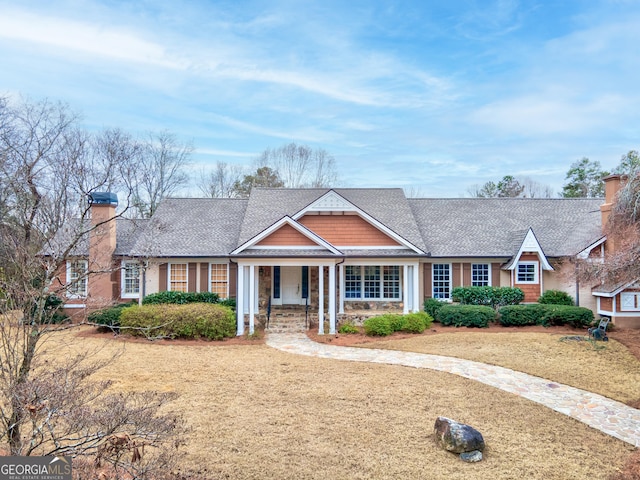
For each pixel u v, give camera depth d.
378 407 9.50
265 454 7.27
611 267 13.76
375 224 20.72
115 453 5.05
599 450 7.74
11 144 18.64
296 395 10.21
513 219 24.20
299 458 7.16
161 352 14.67
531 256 20.92
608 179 18.91
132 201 30.73
